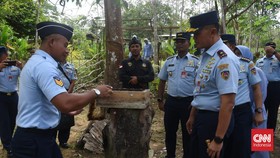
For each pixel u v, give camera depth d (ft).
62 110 6.34
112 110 9.12
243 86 9.70
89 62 30.83
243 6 24.23
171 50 25.02
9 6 31.09
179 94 12.47
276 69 16.51
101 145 14.25
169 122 12.95
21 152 6.82
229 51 7.71
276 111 16.75
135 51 13.44
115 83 13.05
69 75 13.93
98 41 31.94
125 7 11.36
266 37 40.60
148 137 9.25
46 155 6.90
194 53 20.51
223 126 7.29
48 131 6.97
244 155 9.37
